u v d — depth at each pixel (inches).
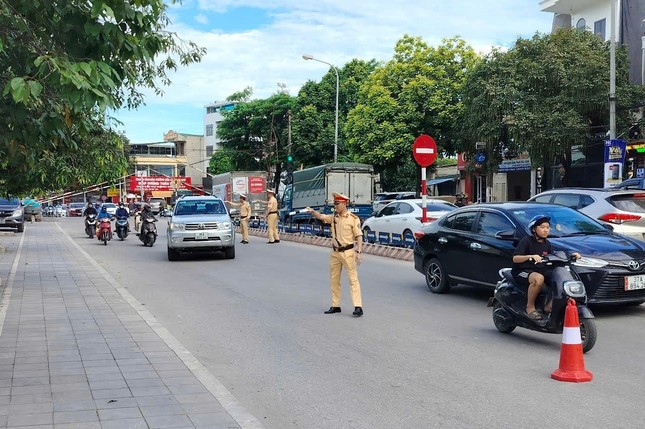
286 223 1197.7
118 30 206.2
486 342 303.1
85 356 269.7
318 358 276.4
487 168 1125.1
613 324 336.5
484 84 1015.0
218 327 345.1
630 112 979.3
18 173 495.8
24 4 206.1
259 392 229.3
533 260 289.6
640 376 242.4
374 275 562.9
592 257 338.3
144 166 3189.0
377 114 1322.6
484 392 225.0
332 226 378.9
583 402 211.9
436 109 1282.0
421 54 1301.7
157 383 229.1
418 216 761.6
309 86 1866.4
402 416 201.6
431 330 331.6
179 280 546.6
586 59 954.7
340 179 1127.6
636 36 1074.1
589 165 1145.4
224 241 700.7
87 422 187.3
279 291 474.6
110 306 399.5
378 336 318.0
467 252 420.5
